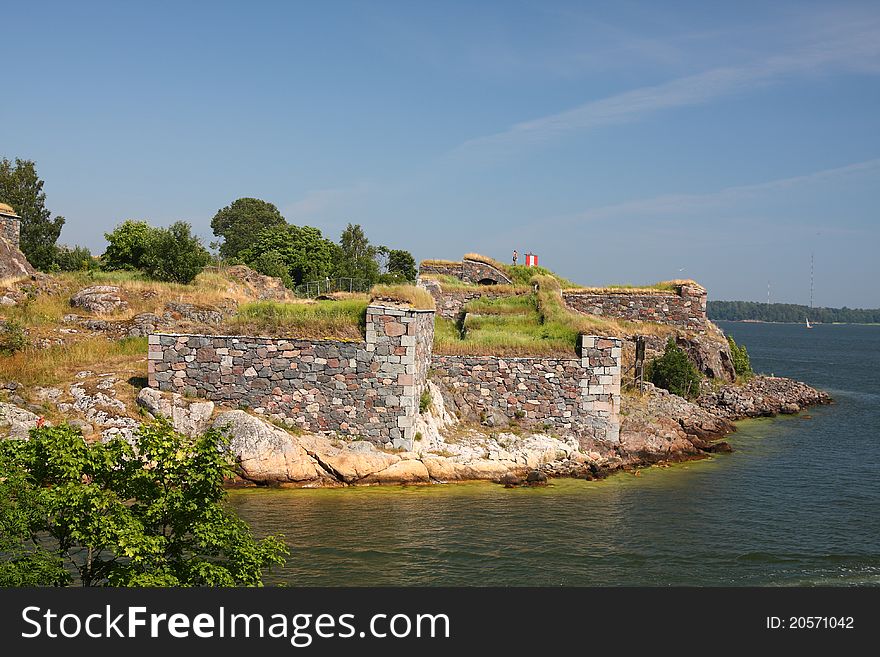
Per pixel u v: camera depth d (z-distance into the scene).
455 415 27.58
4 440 11.50
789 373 79.44
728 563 18.38
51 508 10.64
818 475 27.39
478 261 47.06
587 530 20.41
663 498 23.75
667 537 20.08
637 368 37.88
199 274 40.91
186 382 24.11
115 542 10.74
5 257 33.94
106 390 23.70
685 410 35.78
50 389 23.64
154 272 38.62
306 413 24.22
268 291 44.53
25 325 29.83
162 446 11.60
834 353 126.12
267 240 69.06
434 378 28.09
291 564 17.16
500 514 21.42
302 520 20.17
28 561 10.63
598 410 28.05
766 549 19.38
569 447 27.12
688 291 44.22
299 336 24.53
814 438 34.81
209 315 34.59
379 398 24.17
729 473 27.36
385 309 24.11
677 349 41.12
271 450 22.88
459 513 21.34
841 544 19.89
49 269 43.19
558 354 28.39
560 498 23.30
